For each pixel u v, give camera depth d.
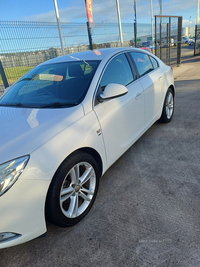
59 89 2.44
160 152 3.16
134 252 1.68
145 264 1.58
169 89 3.97
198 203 2.11
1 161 1.52
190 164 2.77
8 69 6.48
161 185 2.43
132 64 3.04
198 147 3.16
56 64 2.90
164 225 1.89
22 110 2.27
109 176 2.72
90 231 1.93
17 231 1.57
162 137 3.63
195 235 1.76
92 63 2.60
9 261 1.75
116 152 2.52
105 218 2.06
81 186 2.05
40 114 2.08
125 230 1.89
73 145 1.84
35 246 1.86
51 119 1.95
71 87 2.38
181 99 5.74
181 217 1.96
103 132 2.24
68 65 2.75
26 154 1.59
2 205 1.47
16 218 1.54
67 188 1.90
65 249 1.79
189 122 4.11
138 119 2.95
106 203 2.25
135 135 2.92
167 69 4.04
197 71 10.29
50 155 1.68
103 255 1.69
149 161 2.95
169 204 2.13
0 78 6.56
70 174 1.91
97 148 2.15
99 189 2.49
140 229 1.88
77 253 1.74
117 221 2.00
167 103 4.00
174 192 2.29
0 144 1.66
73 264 1.66
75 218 1.97
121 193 2.38
